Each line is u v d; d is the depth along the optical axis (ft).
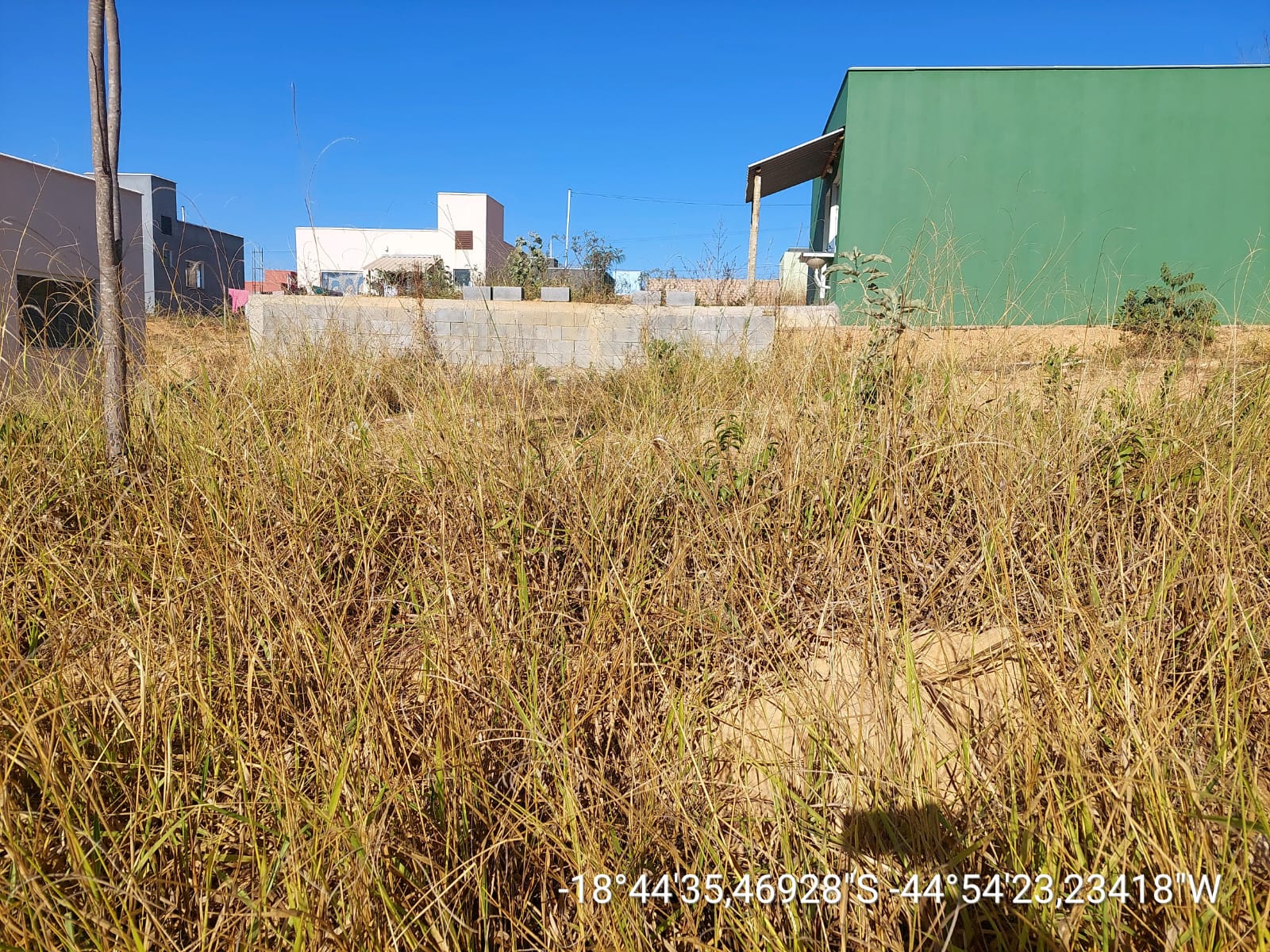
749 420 11.32
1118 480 8.96
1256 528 8.02
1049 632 7.05
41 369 12.48
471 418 11.21
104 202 11.30
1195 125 41.45
